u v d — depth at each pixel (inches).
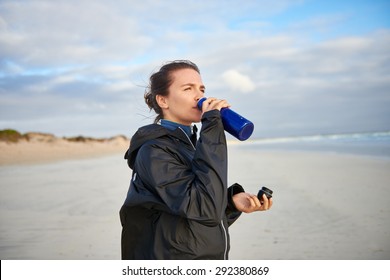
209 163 55.3
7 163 589.3
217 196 54.0
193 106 65.6
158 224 58.5
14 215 215.8
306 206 221.8
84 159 697.0
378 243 153.6
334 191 264.2
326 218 194.2
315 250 147.7
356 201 229.5
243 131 62.6
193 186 54.4
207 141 57.2
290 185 296.4
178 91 65.4
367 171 365.7
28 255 148.0
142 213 60.4
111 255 148.3
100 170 464.8
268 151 867.4
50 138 1274.6
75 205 241.3
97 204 243.3
